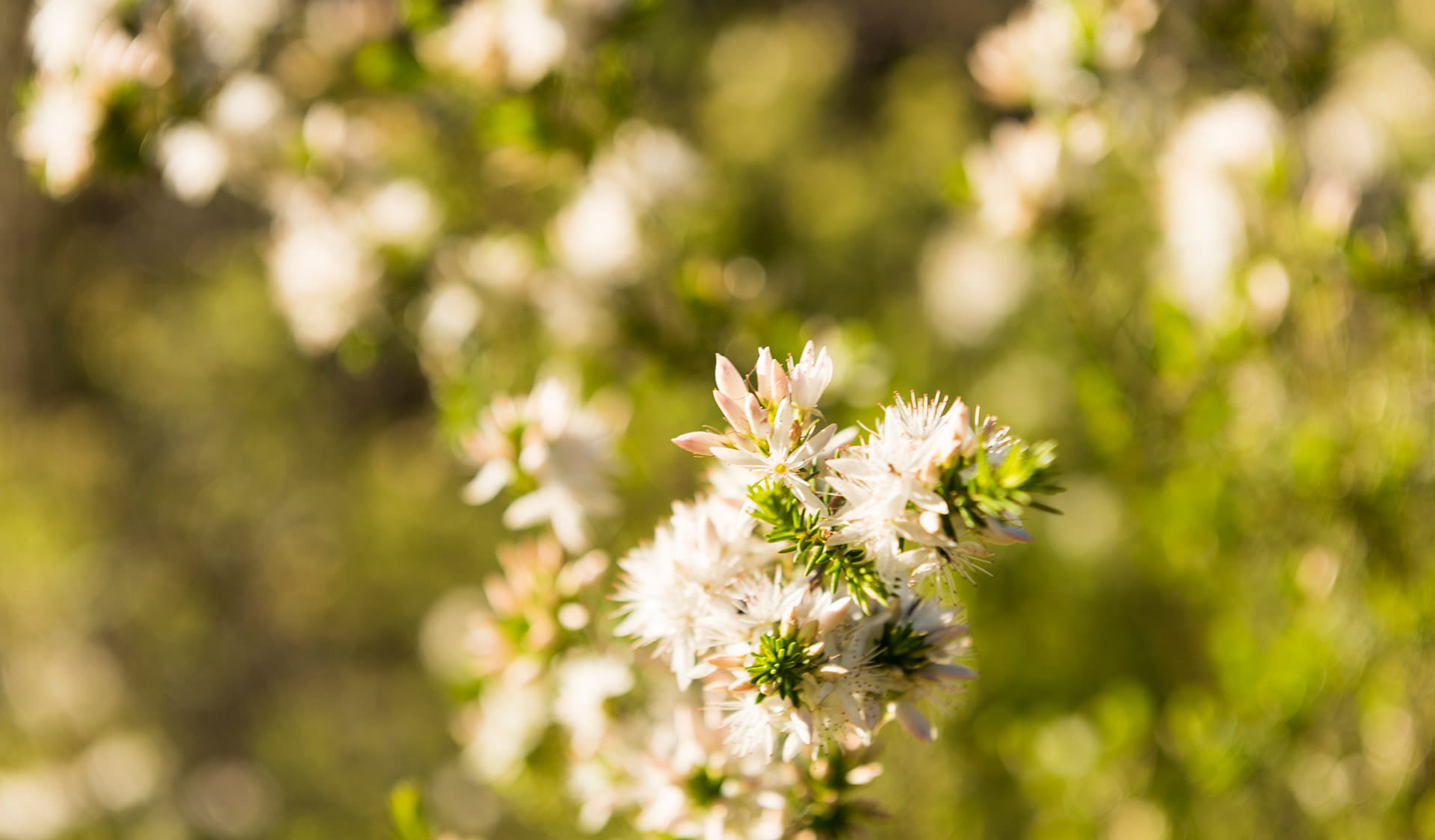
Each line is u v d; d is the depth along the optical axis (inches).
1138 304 24.3
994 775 25.7
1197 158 21.1
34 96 20.7
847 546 15.9
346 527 47.8
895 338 38.3
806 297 38.7
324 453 49.9
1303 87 22.2
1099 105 21.3
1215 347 20.9
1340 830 21.5
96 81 20.2
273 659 49.5
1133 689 23.9
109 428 53.1
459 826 34.2
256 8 23.2
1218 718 23.5
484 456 19.1
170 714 47.9
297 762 45.4
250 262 47.7
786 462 15.9
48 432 51.2
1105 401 22.2
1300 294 20.8
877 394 22.1
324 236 24.6
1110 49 20.8
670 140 25.5
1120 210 24.6
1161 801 22.7
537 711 20.2
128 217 54.9
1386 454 20.6
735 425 16.0
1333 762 22.2
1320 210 20.3
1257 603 23.5
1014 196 21.0
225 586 50.2
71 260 55.2
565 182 24.1
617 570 20.2
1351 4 26.0
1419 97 32.8
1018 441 15.8
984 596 29.8
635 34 21.4
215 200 52.4
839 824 17.3
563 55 20.8
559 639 18.6
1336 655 21.0
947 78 46.9
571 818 20.6
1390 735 21.6
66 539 46.7
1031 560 32.4
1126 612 31.3
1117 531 31.3
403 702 45.9
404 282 24.8
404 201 24.8
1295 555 21.6
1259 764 21.2
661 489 24.7
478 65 21.0
